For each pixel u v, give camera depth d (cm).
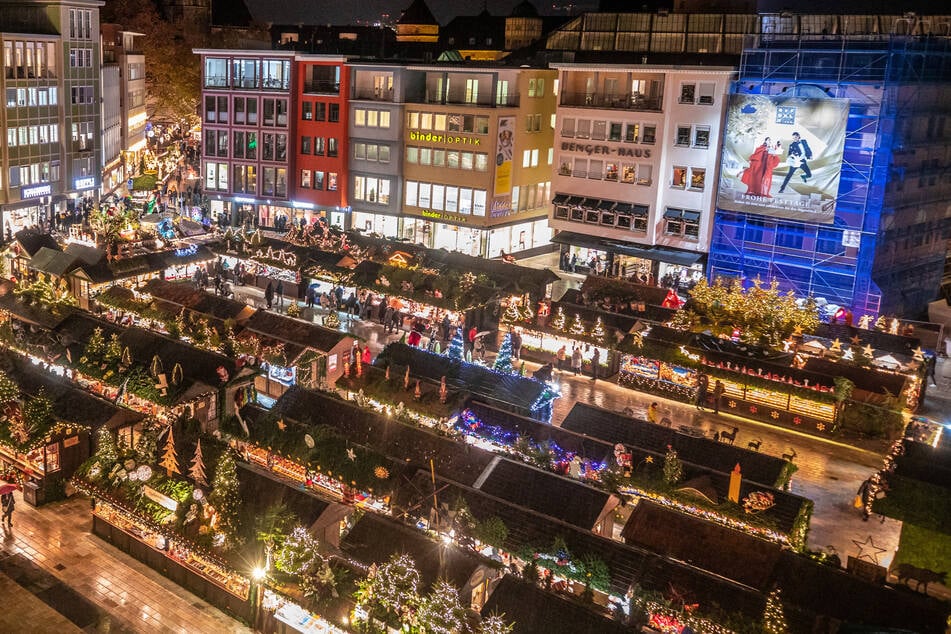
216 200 9138
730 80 6925
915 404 5091
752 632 2533
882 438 4644
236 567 2805
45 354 4366
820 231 6588
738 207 6881
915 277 7106
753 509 3316
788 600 2714
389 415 3772
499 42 12788
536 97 8331
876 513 3384
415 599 2570
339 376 4722
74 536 3253
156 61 12888
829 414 4725
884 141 6241
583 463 3603
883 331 5750
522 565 2953
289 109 8588
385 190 8481
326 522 2947
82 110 8650
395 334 5950
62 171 8488
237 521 2927
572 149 7775
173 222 6988
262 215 9019
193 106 12988
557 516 3194
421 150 8206
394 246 6944
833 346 5309
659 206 7406
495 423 3903
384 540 2869
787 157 6581
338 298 6381
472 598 2752
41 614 2725
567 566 2862
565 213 7906
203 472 3081
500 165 7944
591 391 5262
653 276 7406
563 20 12262
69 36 8325
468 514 3061
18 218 8025
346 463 3412
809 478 4231
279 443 3553
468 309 5856
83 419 3481
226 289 6438
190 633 2777
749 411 4947
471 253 8156
